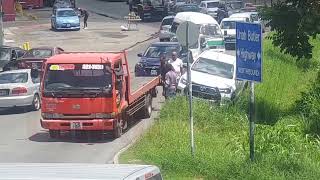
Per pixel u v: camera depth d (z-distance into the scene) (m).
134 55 42.28
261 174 13.05
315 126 18.84
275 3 21.59
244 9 59.75
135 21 57.62
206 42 35.97
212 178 13.69
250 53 12.83
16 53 35.59
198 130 19.03
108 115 19.19
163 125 18.73
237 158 14.61
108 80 19.23
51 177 5.27
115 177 5.30
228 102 22.00
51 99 19.31
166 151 15.77
